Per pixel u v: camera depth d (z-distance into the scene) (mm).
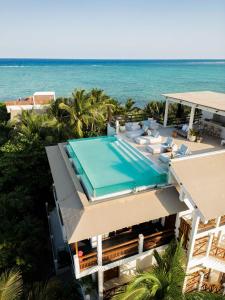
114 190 12281
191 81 170250
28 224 18828
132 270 14875
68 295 15461
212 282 16031
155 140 18547
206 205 11055
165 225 14906
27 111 33719
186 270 13117
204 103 18062
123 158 16391
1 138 35000
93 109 32312
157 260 11430
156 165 15016
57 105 35250
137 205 12055
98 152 17344
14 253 17047
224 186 12141
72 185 14148
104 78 184375
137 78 187000
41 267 19031
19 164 25422
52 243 20016
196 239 13398
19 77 184000
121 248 13156
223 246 15328
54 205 24969
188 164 13086
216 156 13922
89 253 13422
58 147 19594
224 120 19891
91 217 11273
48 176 26031
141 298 9602
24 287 14742
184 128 20984
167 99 21578
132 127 21500
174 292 9891
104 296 13602
